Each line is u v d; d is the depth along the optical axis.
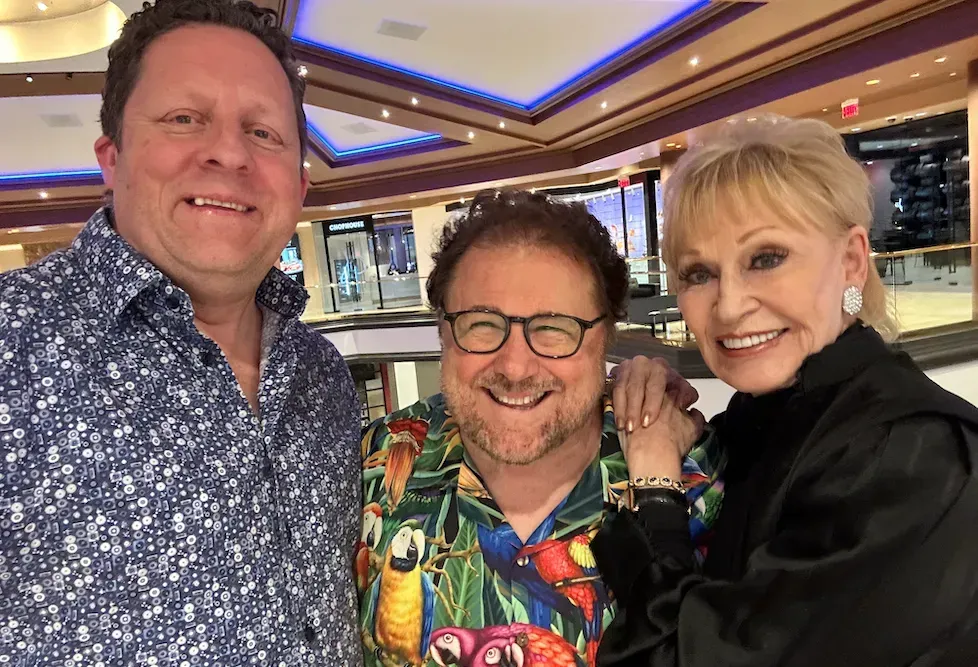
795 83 6.66
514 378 1.11
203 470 0.91
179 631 0.86
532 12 5.66
